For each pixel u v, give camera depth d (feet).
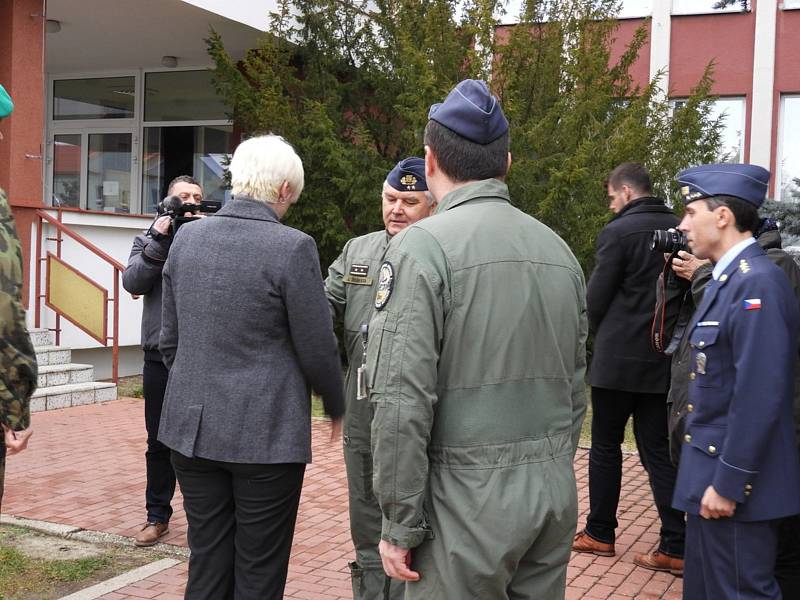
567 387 7.68
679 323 12.85
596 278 14.46
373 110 38.22
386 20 37.17
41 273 30.09
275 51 35.86
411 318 6.92
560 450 7.52
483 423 7.08
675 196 34.73
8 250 8.28
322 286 9.56
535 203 31.81
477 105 7.55
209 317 9.29
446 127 7.60
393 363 6.91
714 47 49.39
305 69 37.81
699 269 12.36
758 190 9.34
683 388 11.72
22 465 20.58
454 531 7.02
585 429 25.64
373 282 10.84
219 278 9.27
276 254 9.27
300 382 9.53
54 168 47.67
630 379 14.11
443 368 7.13
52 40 40.09
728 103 49.67
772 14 48.06
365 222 34.22
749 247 9.27
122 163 46.37
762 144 48.47
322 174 33.91
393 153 37.50
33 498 17.97
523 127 33.17
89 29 38.17
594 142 32.48
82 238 29.40
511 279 7.28
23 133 29.37
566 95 34.19
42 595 13.07
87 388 28.14
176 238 9.78
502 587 7.07
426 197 10.81
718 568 8.98
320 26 36.70
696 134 35.01
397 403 6.86
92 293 29.27
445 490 7.08
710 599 9.12
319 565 14.64
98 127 46.60
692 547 9.44
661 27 50.03
